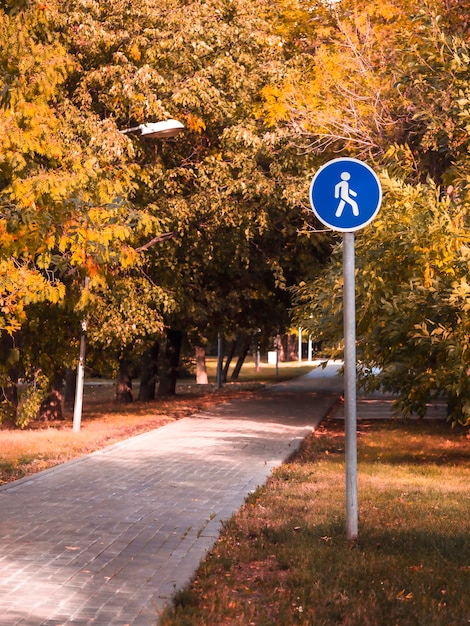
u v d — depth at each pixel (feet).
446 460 49.88
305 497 35.27
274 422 76.74
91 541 26.91
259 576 22.77
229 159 73.97
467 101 47.21
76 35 61.93
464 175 48.37
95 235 40.37
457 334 41.16
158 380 123.13
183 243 78.59
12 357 46.09
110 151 60.03
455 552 24.67
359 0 74.18
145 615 19.03
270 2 80.79
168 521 30.30
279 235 84.33
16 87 41.93
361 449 55.83
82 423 77.87
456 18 63.52
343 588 21.09
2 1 41.45
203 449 54.90
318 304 52.75
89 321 68.85
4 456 51.65
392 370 43.09
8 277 42.14
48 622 18.62
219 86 69.67
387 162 60.23
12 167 40.52
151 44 63.98
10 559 24.49
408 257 43.39
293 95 69.56
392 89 61.11
